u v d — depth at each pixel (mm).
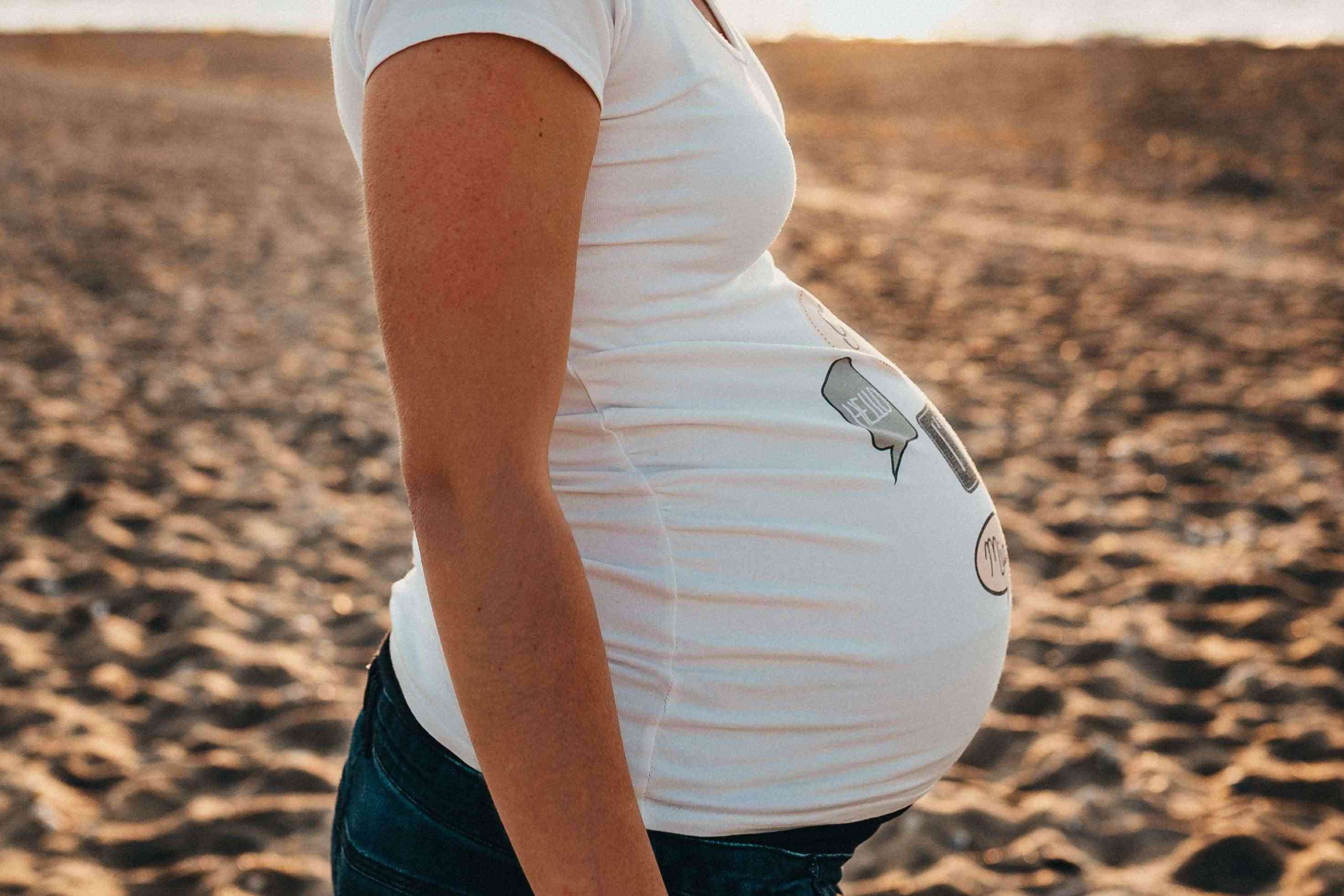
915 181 15477
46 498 4703
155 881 2605
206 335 7430
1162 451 5465
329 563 4289
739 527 967
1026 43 30766
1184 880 2662
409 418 790
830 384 1034
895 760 1079
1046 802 2957
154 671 3527
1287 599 3975
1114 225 12188
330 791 2947
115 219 11016
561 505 978
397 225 768
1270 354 7086
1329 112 18594
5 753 3064
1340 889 2580
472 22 775
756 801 1006
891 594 1038
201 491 4906
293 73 33062
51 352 6848
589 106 821
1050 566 4355
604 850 789
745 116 929
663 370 953
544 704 775
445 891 1020
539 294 784
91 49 37688
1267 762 3090
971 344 7492
